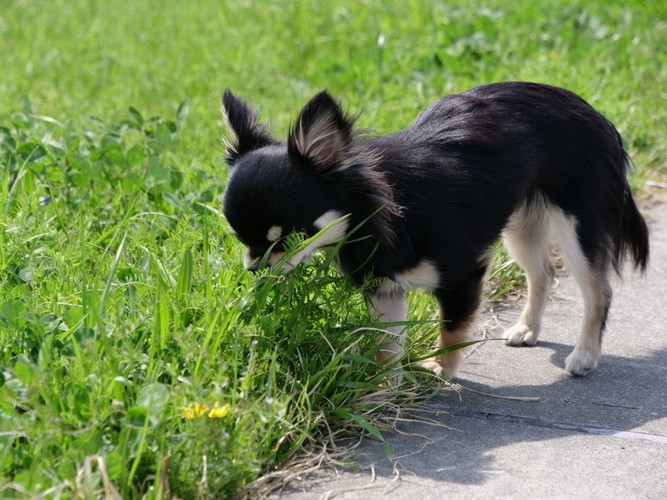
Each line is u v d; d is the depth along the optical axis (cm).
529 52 213
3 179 137
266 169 110
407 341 120
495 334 131
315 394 108
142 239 127
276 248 111
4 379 103
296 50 232
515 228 127
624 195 127
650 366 122
